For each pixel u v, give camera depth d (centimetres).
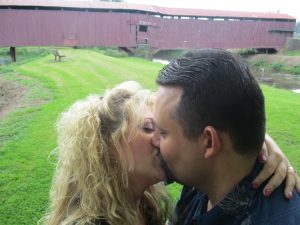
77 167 148
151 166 151
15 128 867
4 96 1550
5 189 533
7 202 497
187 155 112
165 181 153
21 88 1547
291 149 641
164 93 112
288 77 3341
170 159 116
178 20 3900
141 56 3569
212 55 105
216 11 4144
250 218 111
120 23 3638
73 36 3506
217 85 101
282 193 113
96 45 3597
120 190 150
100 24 3575
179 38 3941
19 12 3334
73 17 3484
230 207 114
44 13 3397
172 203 188
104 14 3572
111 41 3641
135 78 1580
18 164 624
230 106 101
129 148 149
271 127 780
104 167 148
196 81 103
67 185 153
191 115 105
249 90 101
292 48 4341
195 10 4062
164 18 3853
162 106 112
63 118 156
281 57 4078
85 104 154
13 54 3347
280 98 1149
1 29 3319
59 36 3478
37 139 748
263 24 4241
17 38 3356
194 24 3953
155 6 3988
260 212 110
